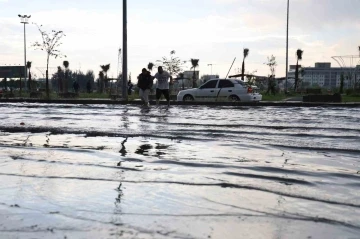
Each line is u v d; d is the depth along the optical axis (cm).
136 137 644
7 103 2169
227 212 263
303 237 219
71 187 329
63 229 232
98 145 559
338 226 236
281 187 326
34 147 543
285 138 638
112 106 1731
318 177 362
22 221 246
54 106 1753
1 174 379
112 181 350
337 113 1293
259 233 225
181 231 228
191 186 331
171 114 1183
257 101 1980
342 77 4241
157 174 376
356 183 340
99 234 224
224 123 891
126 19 2058
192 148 534
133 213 261
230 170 393
